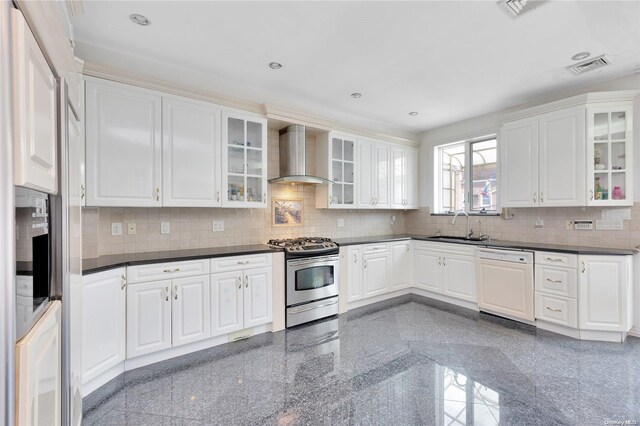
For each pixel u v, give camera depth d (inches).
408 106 151.1
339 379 87.8
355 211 183.3
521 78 119.2
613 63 107.4
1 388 27.2
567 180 122.2
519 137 137.5
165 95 104.3
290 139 142.4
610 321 109.9
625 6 77.3
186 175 108.3
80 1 62.9
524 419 70.2
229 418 71.6
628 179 115.2
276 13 80.5
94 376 80.5
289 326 126.6
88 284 79.0
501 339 114.5
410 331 123.1
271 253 122.1
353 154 164.2
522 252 128.4
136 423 70.1
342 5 77.5
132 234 109.0
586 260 112.0
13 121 28.6
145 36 91.1
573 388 82.3
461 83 124.1
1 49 27.2
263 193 129.2
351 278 149.8
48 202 44.3
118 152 94.9
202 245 124.8
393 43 94.8
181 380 87.6
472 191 178.4
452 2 76.2
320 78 119.9
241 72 114.6
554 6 77.6
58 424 43.9
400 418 71.2
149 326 94.3
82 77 88.9
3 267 27.4
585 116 117.7
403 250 174.7
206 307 105.7
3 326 27.4
